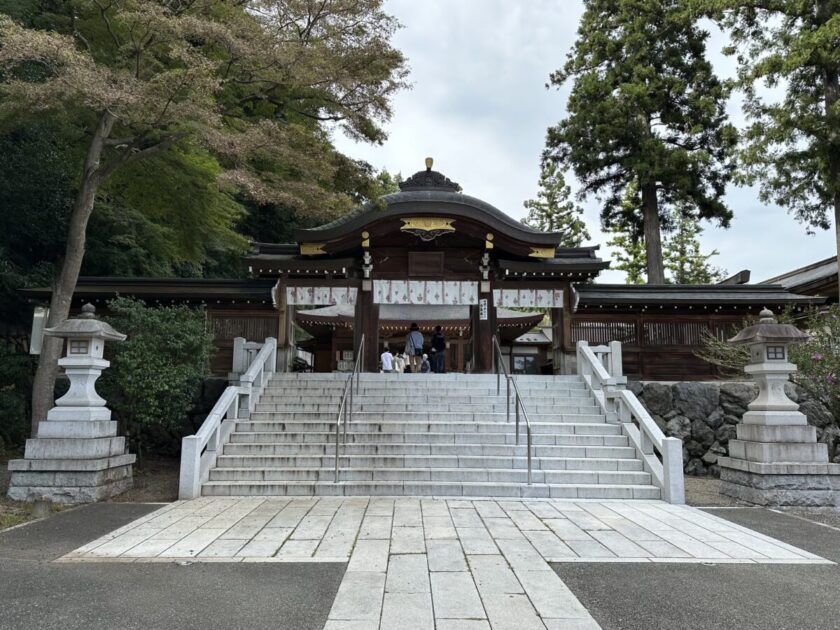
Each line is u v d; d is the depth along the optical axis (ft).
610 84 68.54
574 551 16.65
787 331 26.63
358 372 37.37
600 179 73.46
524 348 82.12
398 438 30.96
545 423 32.12
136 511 22.36
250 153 33.86
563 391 37.78
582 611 11.96
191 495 25.07
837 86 49.03
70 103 32.07
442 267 48.16
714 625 11.34
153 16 28.76
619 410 32.32
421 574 14.30
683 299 45.52
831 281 61.82
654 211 69.87
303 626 11.12
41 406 30.76
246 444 29.60
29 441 24.77
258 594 12.89
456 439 30.81
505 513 22.00
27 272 47.80
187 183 47.06
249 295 44.21
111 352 36.88
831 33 43.50
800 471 24.56
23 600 12.49
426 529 19.19
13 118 33.37
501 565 15.14
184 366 33.53
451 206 45.11
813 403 39.47
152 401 31.96
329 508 22.68
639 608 12.21
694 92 67.31
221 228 56.18
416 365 65.26
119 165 34.19
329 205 36.19
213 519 20.67
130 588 13.30
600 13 72.54
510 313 70.23
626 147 69.92
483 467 28.37
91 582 13.74
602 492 25.63
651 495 25.73
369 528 19.27
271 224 85.40
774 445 25.14
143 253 57.98
